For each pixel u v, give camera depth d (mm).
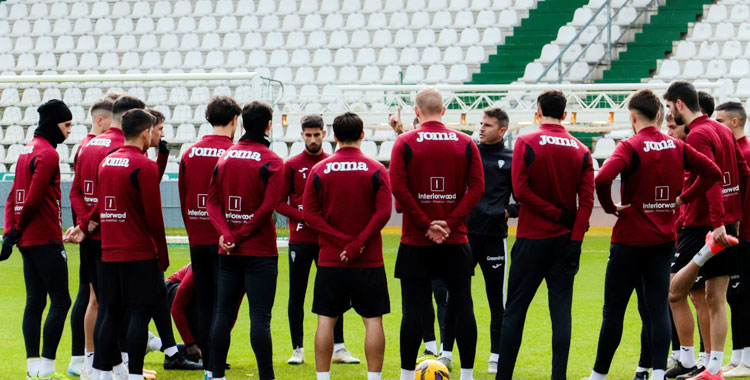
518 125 56406
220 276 21438
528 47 78750
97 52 88125
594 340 28297
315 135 25891
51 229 22922
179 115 73625
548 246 21156
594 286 40031
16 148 75188
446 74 78625
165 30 89750
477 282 42750
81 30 91625
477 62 78500
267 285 21125
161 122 23328
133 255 21094
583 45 76562
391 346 28156
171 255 52938
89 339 23438
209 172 22406
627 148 20906
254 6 90625
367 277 20734
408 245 21297
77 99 77688
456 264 21375
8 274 46062
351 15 86438
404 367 21203
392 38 84750
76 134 74688
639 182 20906
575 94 57188
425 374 21594
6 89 78125
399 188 20844
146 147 21844
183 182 22688
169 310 25078
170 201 63156
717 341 22547
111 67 85625
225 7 90875
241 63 83312
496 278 24750
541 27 80312
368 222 20812
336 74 80625
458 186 21297
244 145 21297
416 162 21047
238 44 86500
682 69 74125
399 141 21219
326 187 20812
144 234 21281
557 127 21375
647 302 21344
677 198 21547
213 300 22953
